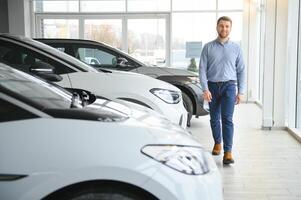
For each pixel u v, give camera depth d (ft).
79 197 7.10
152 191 7.06
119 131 7.29
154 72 24.77
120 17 42.55
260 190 14.52
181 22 41.93
